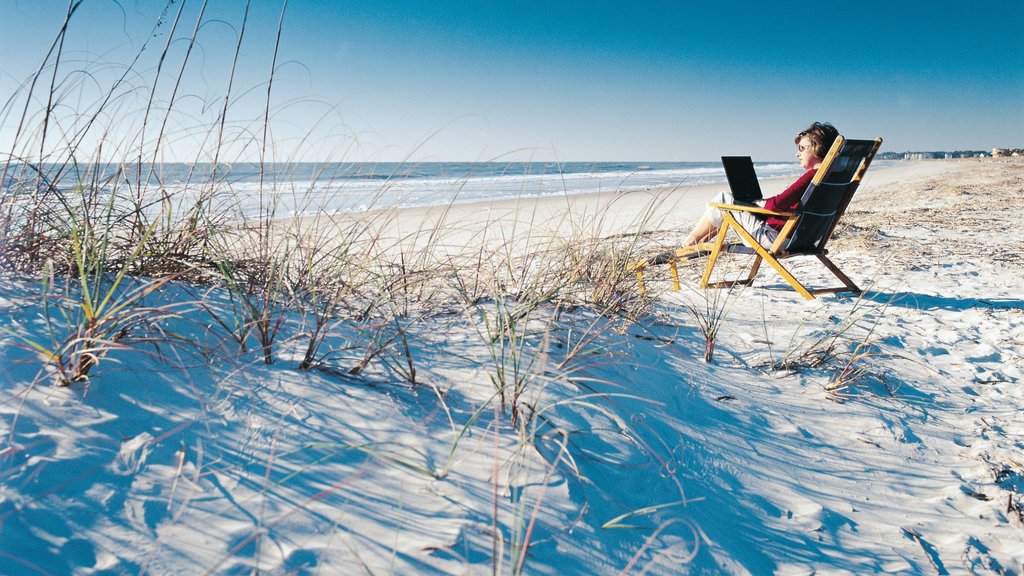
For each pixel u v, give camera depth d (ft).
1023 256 21.29
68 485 4.25
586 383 7.36
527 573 4.41
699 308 12.50
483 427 6.02
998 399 9.36
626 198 54.60
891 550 5.77
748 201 14.38
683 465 6.46
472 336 8.10
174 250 8.29
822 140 14.23
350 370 6.59
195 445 4.96
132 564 3.83
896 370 10.09
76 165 7.76
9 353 5.44
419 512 4.76
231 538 4.17
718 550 5.28
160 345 6.17
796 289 13.97
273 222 8.77
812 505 6.34
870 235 25.84
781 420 8.04
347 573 4.08
